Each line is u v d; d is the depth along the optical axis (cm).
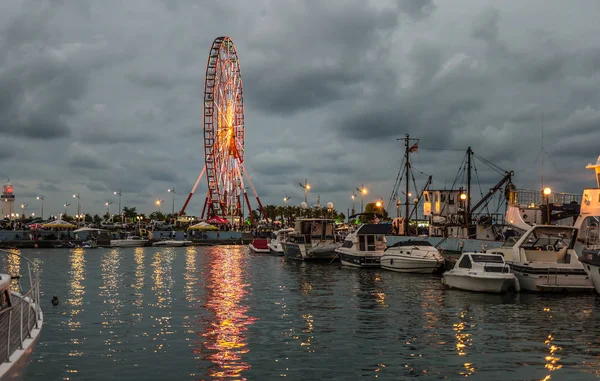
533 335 2770
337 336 2753
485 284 4188
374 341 2642
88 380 2031
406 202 9450
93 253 10300
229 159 16112
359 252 6519
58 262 7919
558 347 2520
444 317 3266
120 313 3416
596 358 2334
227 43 15538
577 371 2148
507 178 8019
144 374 2108
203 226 14638
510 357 2350
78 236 12912
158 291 4553
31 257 9044
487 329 2917
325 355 2386
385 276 5669
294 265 7375
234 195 16350
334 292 4438
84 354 2383
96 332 2827
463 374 2114
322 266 7162
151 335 2767
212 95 15150
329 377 2078
